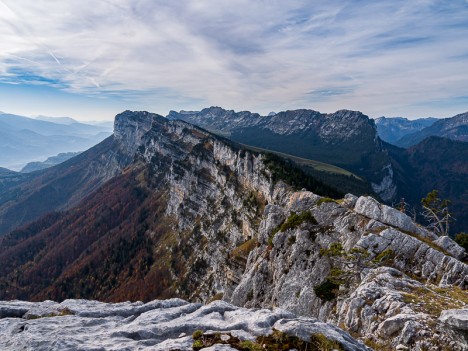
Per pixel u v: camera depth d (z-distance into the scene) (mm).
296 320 16812
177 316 19562
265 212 93000
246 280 78125
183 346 14414
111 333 15930
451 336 23156
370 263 48938
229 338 15023
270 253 74750
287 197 113250
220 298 119875
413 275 45750
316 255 61562
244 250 111375
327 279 54375
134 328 16641
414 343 25297
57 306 21438
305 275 60094
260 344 14547
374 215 59969
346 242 59062
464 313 20922
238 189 164500
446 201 74312
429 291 34250
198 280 157250
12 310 20438
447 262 44000
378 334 28859
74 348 14125
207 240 173125
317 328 15781
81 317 19062
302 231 67875
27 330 16609
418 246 49188
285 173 129875
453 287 37188
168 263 192500
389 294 32688
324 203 70812
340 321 37906
